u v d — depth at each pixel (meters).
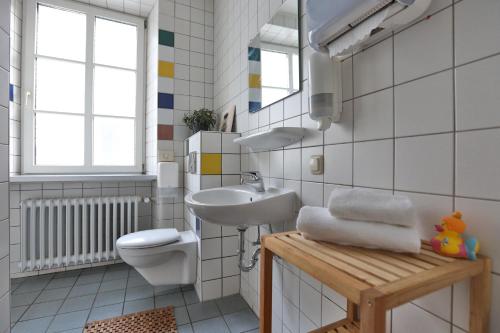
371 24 0.64
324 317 0.99
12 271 1.93
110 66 2.34
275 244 0.72
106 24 2.36
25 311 1.53
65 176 1.95
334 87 0.87
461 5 0.58
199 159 1.62
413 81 0.68
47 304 1.61
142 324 1.42
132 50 2.45
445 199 0.61
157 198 2.21
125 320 1.45
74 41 2.22
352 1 0.63
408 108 0.69
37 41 2.11
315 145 1.04
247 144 1.37
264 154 1.43
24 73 2.03
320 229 0.69
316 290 1.03
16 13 1.97
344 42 0.73
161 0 2.17
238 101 1.78
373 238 0.61
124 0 2.21
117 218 2.17
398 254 0.59
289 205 1.13
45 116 2.12
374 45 0.79
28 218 1.92
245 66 1.67
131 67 2.44
